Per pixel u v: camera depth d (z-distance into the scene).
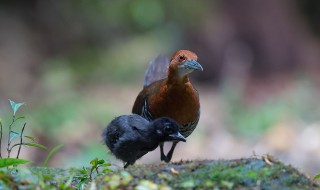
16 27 21.44
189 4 22.17
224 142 16.25
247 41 22.56
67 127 15.98
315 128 16.17
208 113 18.39
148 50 21.53
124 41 22.22
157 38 21.88
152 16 21.88
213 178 5.08
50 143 15.17
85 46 22.12
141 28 22.38
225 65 21.77
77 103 17.86
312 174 13.63
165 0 22.03
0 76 19.39
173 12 22.08
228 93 19.30
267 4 23.03
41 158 14.21
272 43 22.80
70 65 21.28
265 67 22.56
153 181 5.12
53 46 21.77
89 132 16.03
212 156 15.50
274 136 16.00
